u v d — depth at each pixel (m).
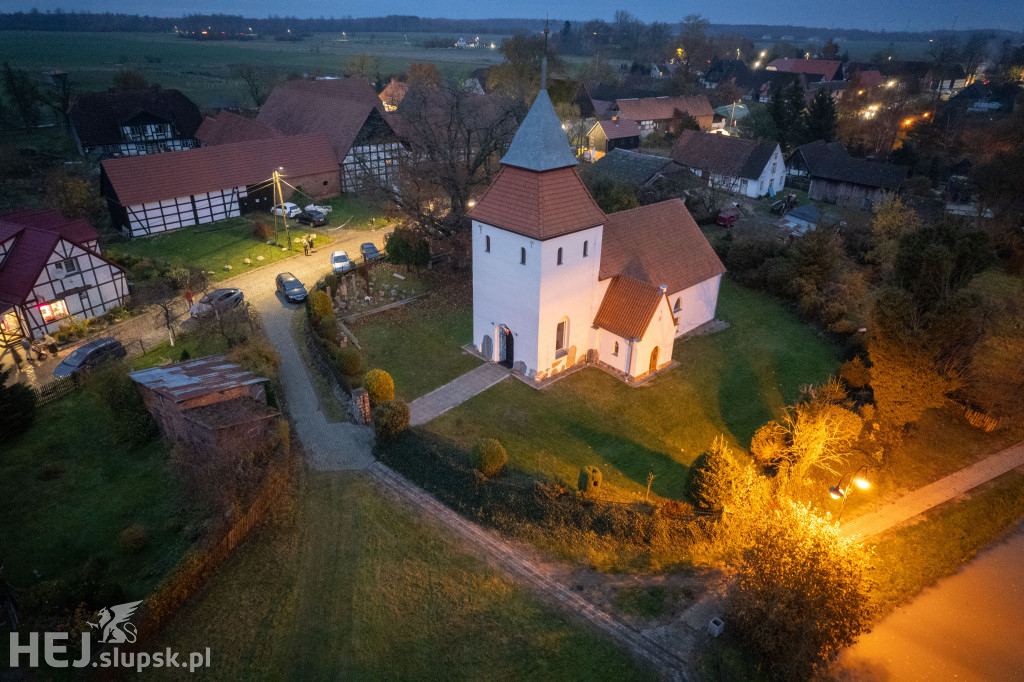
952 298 31.77
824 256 48.66
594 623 22.17
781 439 29.86
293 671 20.41
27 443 30.88
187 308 45.69
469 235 53.16
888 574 25.50
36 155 83.06
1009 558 27.11
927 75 148.38
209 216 64.19
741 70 151.88
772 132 94.81
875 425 32.66
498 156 57.16
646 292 37.00
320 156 72.19
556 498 26.53
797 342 43.50
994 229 56.56
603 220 35.62
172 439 30.34
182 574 22.09
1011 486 30.88
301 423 33.03
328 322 40.19
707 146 84.50
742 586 22.12
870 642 22.91
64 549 24.72
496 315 38.03
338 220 66.69
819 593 20.48
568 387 36.94
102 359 37.16
